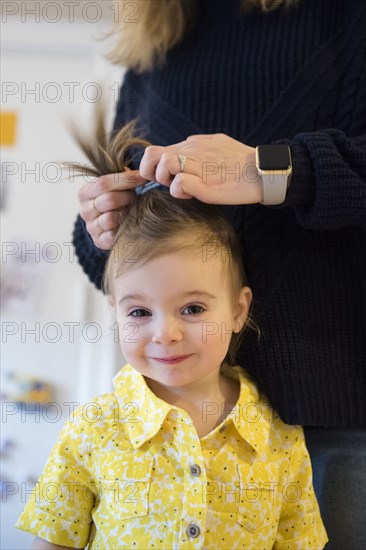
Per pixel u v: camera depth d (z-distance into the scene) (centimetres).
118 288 78
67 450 80
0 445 176
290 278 85
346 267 85
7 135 181
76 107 181
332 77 89
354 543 83
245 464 77
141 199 83
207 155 77
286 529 81
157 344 75
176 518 73
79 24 179
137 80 105
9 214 181
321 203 74
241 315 83
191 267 76
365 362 84
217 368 82
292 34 91
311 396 81
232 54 93
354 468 84
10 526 171
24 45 181
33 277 181
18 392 178
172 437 77
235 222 87
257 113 90
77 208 181
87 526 81
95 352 180
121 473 76
